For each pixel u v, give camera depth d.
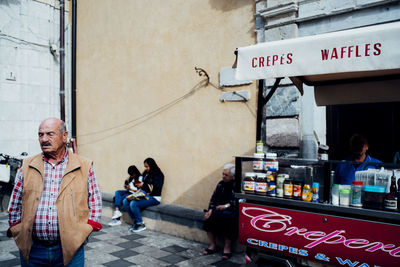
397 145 3.70
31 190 2.41
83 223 2.48
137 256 4.46
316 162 2.75
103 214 6.58
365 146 3.38
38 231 2.38
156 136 6.12
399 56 2.13
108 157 7.10
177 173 5.75
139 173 6.05
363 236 2.34
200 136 5.42
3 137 7.58
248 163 4.68
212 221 4.47
